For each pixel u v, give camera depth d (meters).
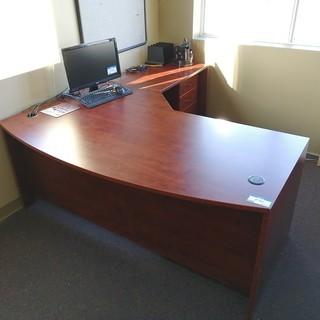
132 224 2.02
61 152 1.74
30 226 2.36
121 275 1.95
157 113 2.18
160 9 3.35
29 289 1.89
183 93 2.96
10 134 2.00
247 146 1.75
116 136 1.89
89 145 1.80
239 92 3.30
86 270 1.99
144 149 1.74
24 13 2.15
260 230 1.41
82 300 1.81
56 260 2.07
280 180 1.47
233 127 1.96
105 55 2.56
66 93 2.52
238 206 1.32
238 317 1.70
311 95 2.94
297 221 2.30
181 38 3.37
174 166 1.58
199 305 1.76
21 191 2.48
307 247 2.09
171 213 1.78
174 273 1.95
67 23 2.45
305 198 2.53
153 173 1.53
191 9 3.17
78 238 2.23
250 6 3.05
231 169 1.55
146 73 3.04
